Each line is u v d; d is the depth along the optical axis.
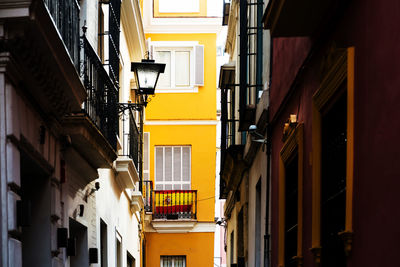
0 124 6.90
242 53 14.01
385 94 5.55
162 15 27.28
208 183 26.64
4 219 6.83
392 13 5.41
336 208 7.34
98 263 12.22
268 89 11.83
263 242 12.26
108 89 11.40
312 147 8.17
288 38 9.80
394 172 5.33
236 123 17.70
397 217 5.25
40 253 8.59
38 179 8.73
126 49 16.91
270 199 11.65
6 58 6.80
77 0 9.62
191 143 26.77
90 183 11.50
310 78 8.48
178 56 27.08
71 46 9.00
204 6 27.41
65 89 8.29
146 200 26.08
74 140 9.59
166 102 26.88
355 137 6.32
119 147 13.88
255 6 14.23
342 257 7.04
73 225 10.85
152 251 26.09
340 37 7.05
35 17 6.73
